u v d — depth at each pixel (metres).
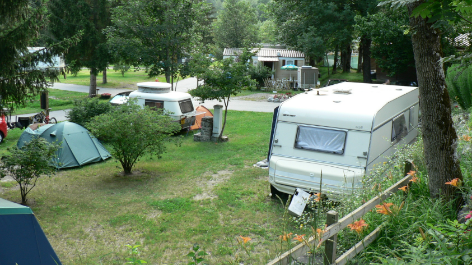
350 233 4.53
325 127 8.98
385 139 9.40
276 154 9.34
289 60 37.62
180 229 7.97
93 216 8.77
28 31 11.71
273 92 34.12
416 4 4.65
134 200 9.72
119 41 22.27
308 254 3.95
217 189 10.30
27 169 9.59
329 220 3.82
